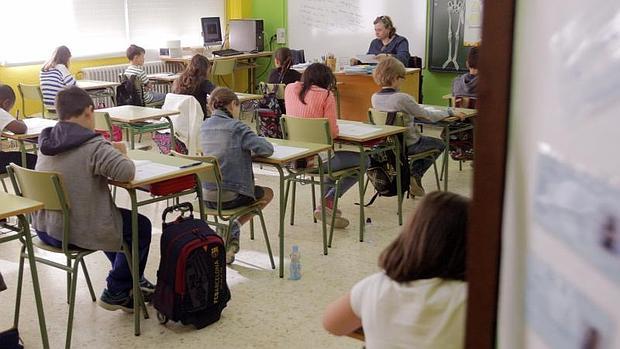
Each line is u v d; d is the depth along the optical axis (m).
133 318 2.94
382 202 4.69
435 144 4.54
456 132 4.89
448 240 1.30
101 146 2.60
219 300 2.86
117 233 2.70
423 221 1.33
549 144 0.39
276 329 2.83
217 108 3.36
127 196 4.82
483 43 0.45
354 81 6.43
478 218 0.47
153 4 8.05
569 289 0.38
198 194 2.99
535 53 0.41
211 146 3.26
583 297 0.36
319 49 8.51
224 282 2.88
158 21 8.16
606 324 0.34
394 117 4.23
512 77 0.43
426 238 1.32
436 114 4.42
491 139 0.45
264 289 3.23
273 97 4.62
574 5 0.37
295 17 8.66
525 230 0.43
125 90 6.05
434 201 1.35
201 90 5.06
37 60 6.75
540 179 0.40
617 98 0.33
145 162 3.00
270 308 3.03
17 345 2.20
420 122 4.73
